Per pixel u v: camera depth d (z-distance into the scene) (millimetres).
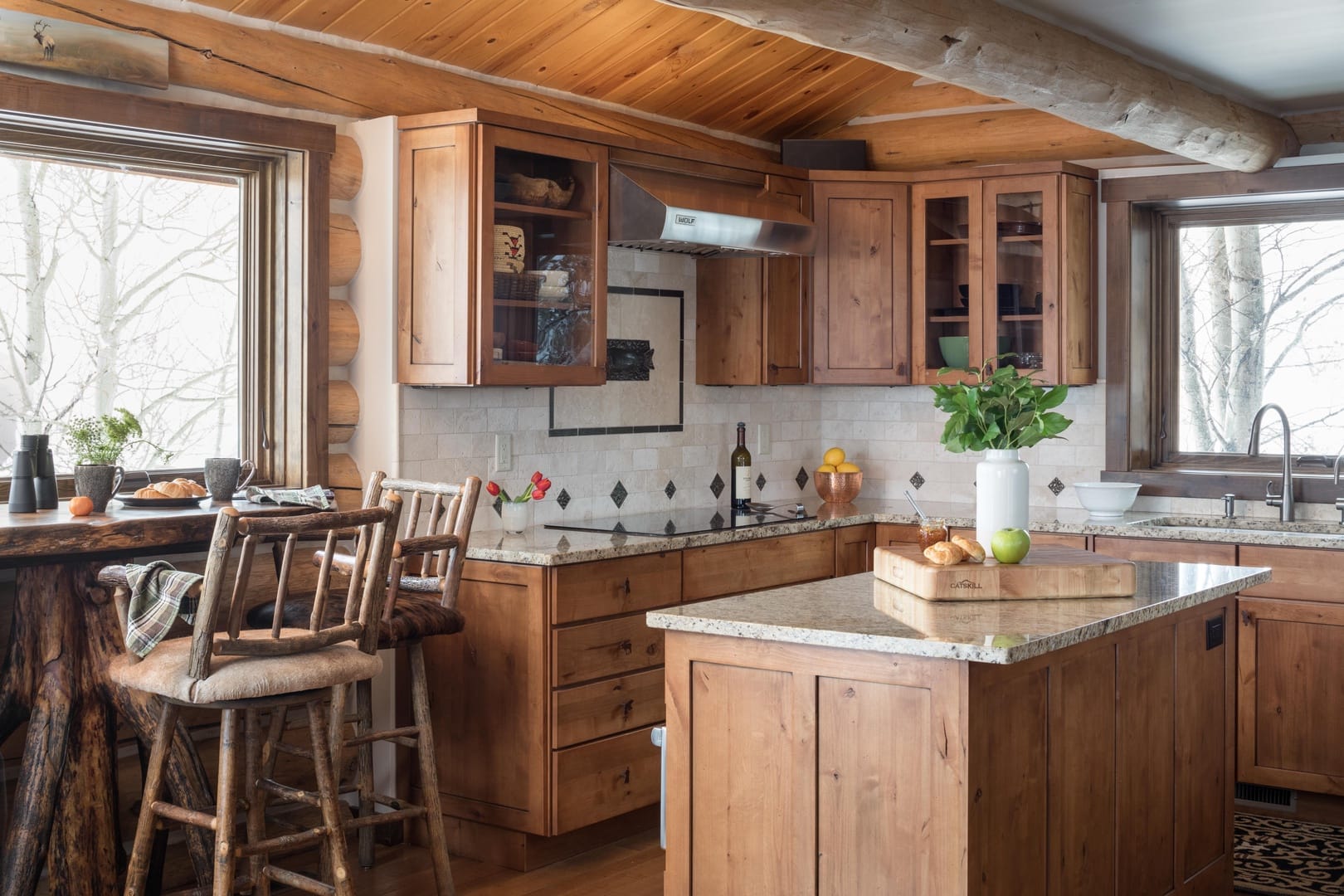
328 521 3090
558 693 4191
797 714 2850
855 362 5852
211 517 3521
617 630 4406
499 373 4371
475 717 4348
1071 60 4250
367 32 4477
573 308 4688
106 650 3545
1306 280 5766
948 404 3562
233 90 4121
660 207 4676
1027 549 3291
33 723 3449
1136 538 5293
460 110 4457
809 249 5285
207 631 2941
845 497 6156
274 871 3314
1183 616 3566
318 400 4383
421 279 4441
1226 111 5086
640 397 5559
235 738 3072
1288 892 4133
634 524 5074
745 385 5957
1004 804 2754
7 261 3957
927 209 5793
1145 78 4617
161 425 4297
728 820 2959
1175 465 6004
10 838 3418
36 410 4027
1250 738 5145
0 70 3613
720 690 2969
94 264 4141
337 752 3707
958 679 2619
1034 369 5656
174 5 4004
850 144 5945
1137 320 5883
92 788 3484
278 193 4391
